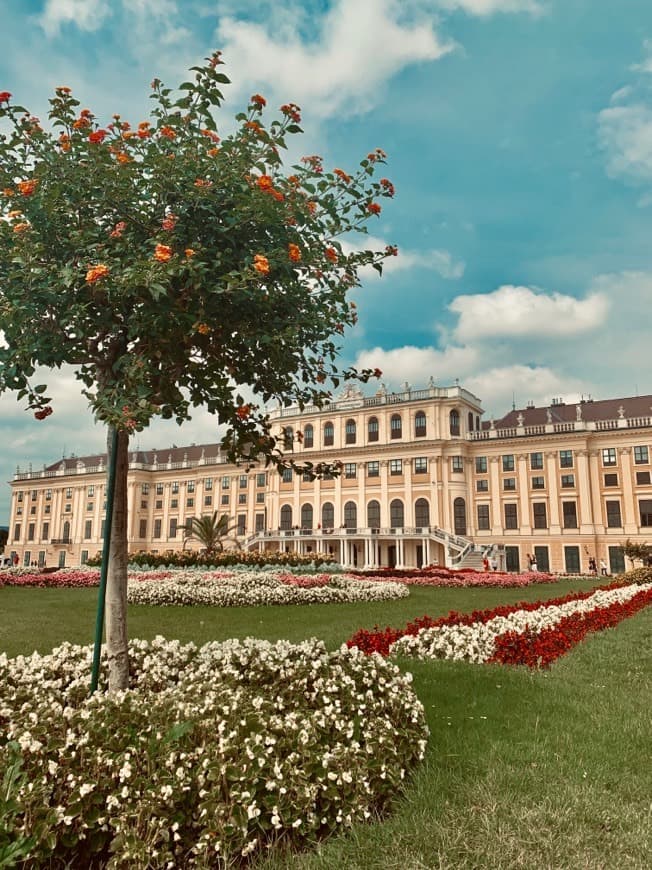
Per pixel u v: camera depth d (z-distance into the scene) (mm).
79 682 5410
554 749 5035
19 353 4562
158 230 4930
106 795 3344
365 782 3875
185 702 4387
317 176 5383
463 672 7730
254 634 12031
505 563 53750
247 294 4777
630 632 11625
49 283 4543
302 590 18656
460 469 56500
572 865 3266
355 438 61938
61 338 4898
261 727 3945
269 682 5504
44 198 4633
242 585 19672
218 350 5539
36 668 5922
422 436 58562
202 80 4840
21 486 88438
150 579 22391
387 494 58906
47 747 3477
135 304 4926
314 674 5195
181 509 76500
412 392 59656
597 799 4035
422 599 20625
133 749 3555
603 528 51469
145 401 4383
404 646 9266
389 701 4879
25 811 3102
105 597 5406
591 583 32344
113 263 4645
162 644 7070
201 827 3400
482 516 56250
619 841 3535
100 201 4914
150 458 85250
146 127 5039
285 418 65938
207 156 4957
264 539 62031
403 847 3439
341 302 6031
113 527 5391
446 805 3914
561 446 53844
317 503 62344
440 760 4699
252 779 3508
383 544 58656
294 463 6531
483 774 4473
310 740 4016
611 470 52062
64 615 14867
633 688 7375
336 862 3309
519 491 54938
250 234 5234
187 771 3529
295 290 5449
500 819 3736
